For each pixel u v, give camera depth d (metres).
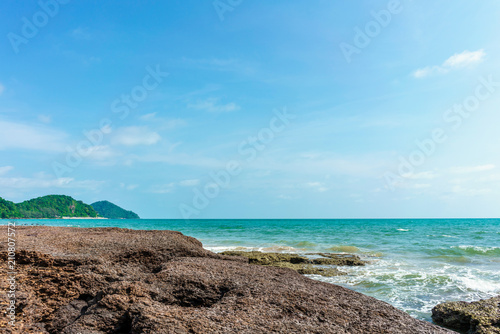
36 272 10.11
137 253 13.70
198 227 86.44
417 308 13.49
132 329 7.20
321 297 9.28
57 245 13.83
